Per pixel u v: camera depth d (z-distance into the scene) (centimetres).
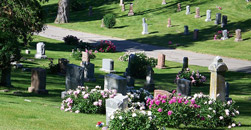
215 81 1780
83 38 5525
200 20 6147
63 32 5953
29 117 1416
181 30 5828
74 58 3878
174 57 4372
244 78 3388
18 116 1409
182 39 5356
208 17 6047
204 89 2934
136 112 1302
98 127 1362
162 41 5306
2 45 1975
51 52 4169
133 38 5559
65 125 1345
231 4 6688
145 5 7344
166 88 2852
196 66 3903
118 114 1295
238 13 6247
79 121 1438
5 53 1967
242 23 5744
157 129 1291
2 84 2195
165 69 3738
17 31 2808
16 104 1655
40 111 1554
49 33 5772
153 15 6756
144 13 6931
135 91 2027
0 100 1717
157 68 3784
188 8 6494
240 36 5038
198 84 3077
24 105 1659
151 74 2756
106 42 4609
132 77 2975
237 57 4309
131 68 3272
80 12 7556
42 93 2153
